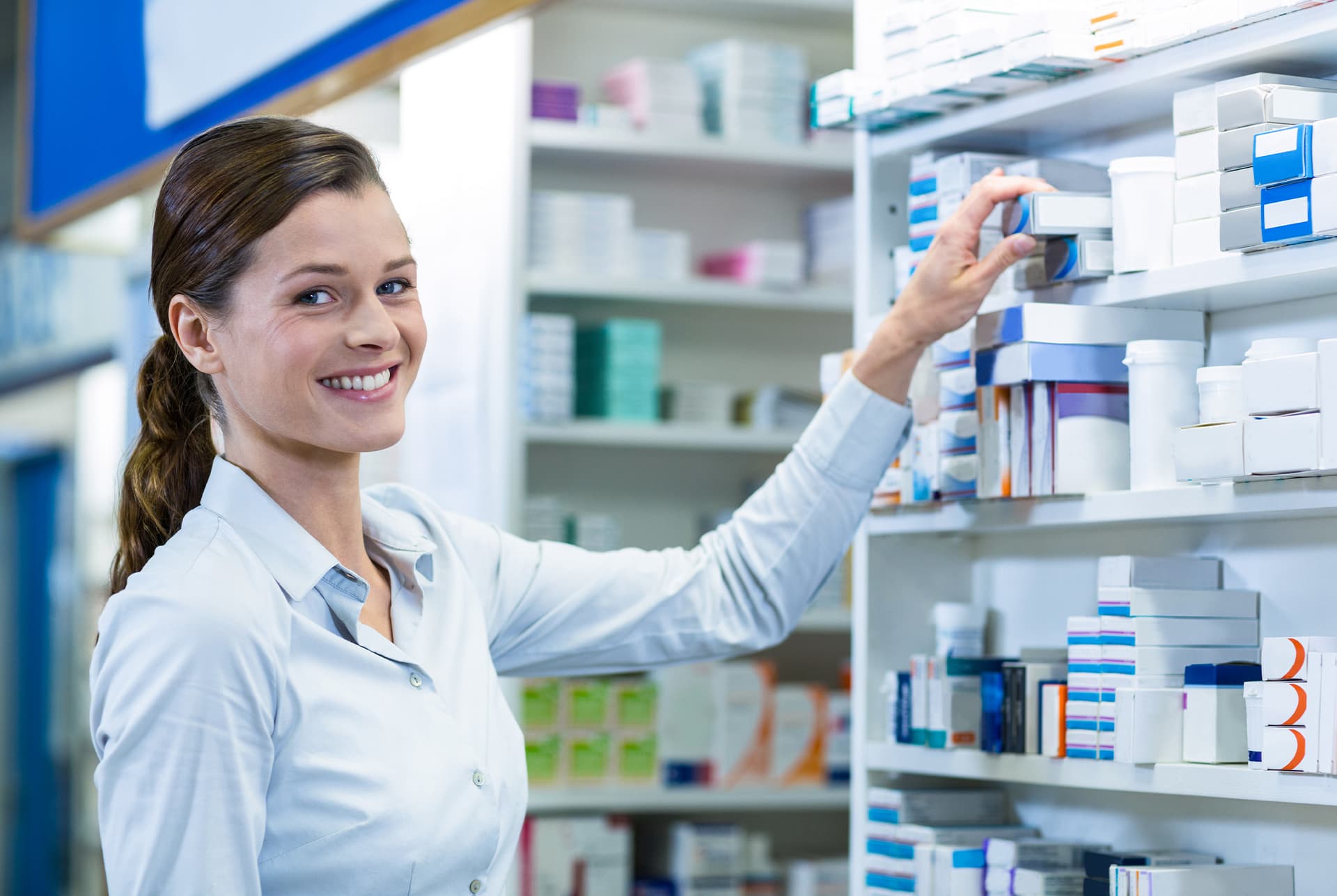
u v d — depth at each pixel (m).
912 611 2.16
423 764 1.53
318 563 1.54
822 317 4.45
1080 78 1.80
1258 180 1.54
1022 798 2.11
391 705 1.54
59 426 6.77
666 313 4.27
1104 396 1.80
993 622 2.18
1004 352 1.82
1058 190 1.83
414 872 1.50
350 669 1.53
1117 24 1.71
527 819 3.69
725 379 4.34
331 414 1.51
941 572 2.19
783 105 4.07
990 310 1.94
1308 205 1.50
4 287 6.61
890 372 1.87
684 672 3.87
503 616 1.84
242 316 1.50
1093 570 2.02
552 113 3.82
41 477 6.83
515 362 3.47
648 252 3.94
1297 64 1.64
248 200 1.48
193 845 1.40
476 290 3.42
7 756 6.79
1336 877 1.67
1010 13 1.86
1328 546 1.70
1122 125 1.96
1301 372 1.49
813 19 4.36
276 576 1.52
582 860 3.70
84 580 6.71
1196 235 1.68
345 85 2.82
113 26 3.77
